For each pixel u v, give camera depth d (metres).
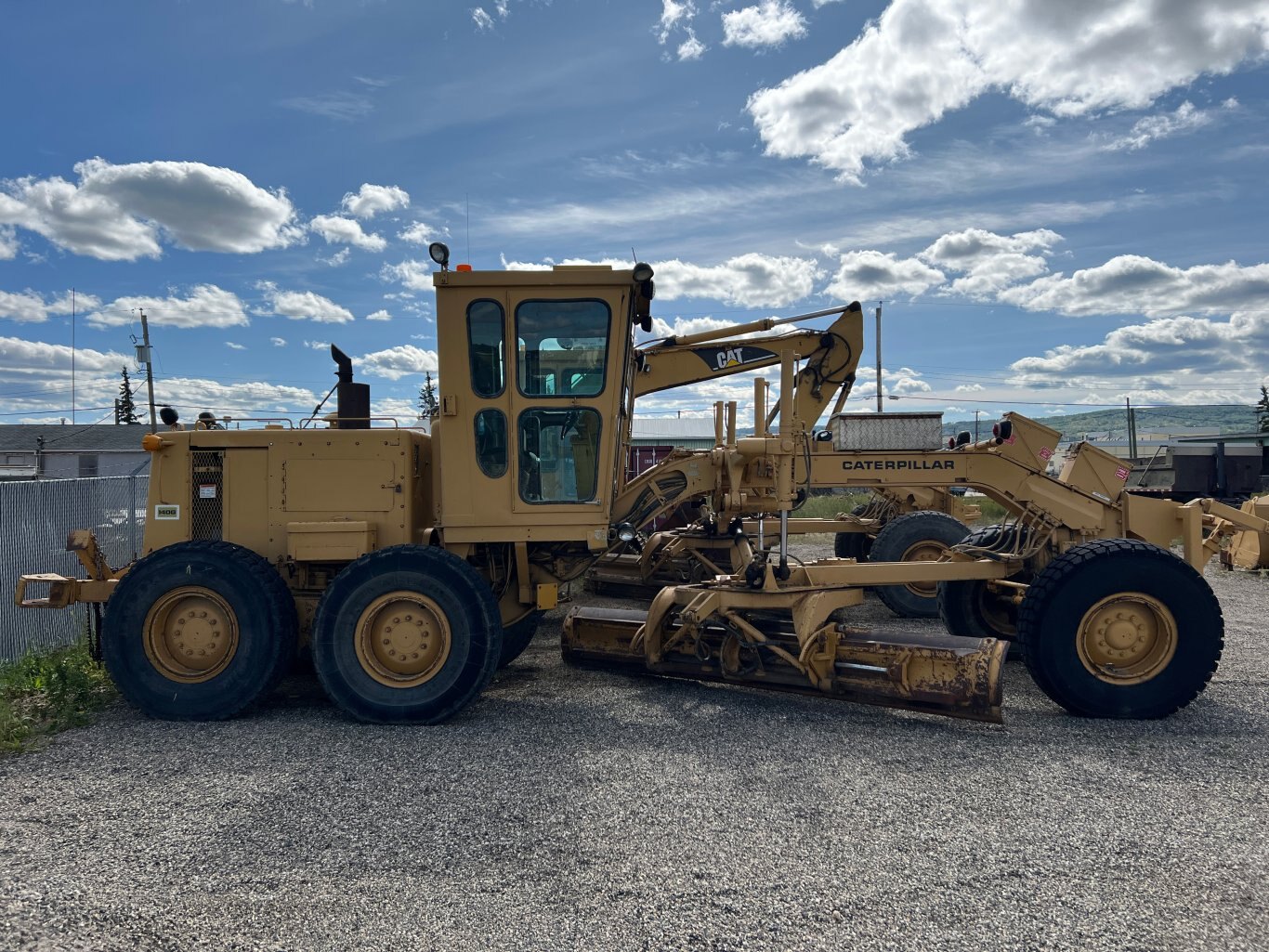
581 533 5.24
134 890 2.90
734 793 3.76
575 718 4.97
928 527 8.64
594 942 2.59
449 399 5.19
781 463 5.46
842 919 2.71
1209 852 3.18
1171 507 5.80
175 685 4.92
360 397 5.84
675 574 8.78
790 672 5.28
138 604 4.94
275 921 2.71
